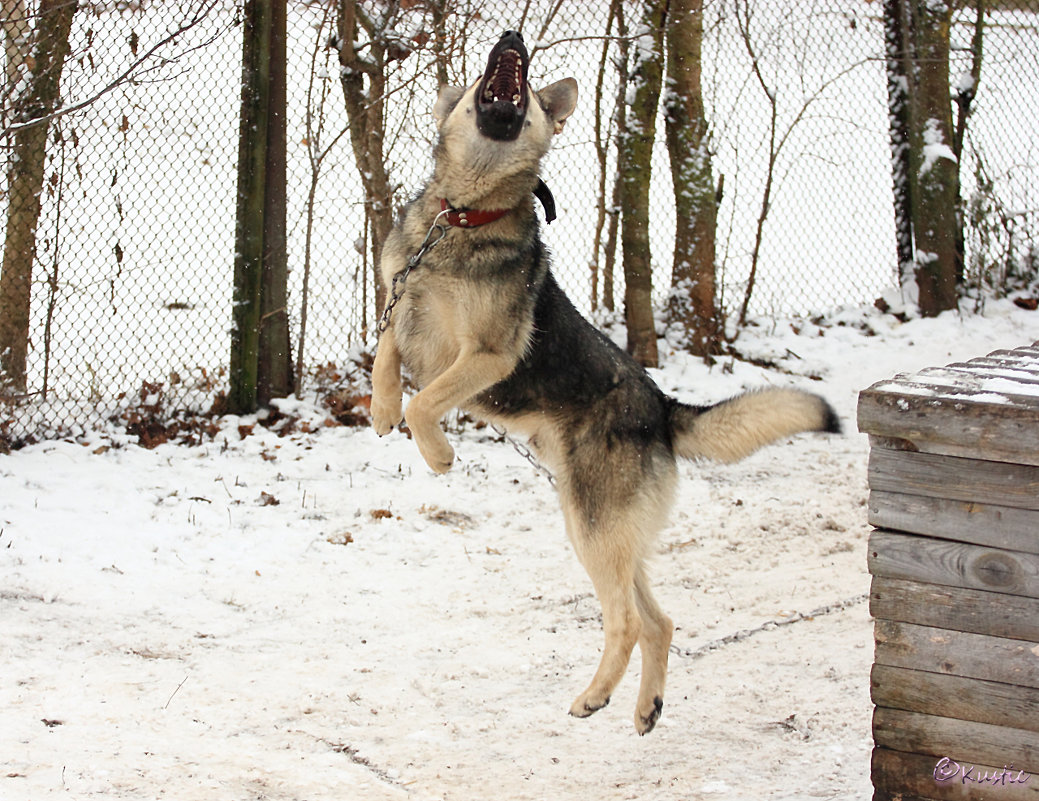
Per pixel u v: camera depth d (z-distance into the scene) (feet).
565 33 28.81
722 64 37.24
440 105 13.48
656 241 34.76
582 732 11.91
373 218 24.94
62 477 19.61
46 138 21.49
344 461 21.71
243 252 23.22
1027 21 35.27
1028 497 7.96
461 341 12.81
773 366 27.76
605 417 12.92
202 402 23.54
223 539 17.65
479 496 20.38
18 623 13.91
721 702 12.55
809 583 16.43
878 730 8.66
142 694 12.19
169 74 24.14
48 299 22.86
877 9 37.86
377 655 13.87
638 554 12.75
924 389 8.46
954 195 30.30
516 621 15.16
